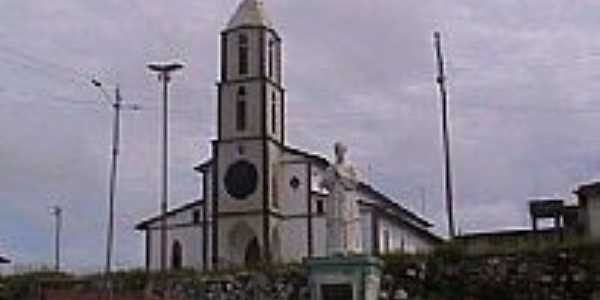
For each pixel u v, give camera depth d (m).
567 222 53.78
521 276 42.94
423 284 43.81
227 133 80.88
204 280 49.44
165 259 67.25
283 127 82.50
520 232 51.56
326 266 37.91
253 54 81.88
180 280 50.06
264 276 47.88
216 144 81.00
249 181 79.44
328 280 37.78
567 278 42.22
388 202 85.31
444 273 43.84
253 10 83.12
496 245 45.34
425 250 46.50
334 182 39.78
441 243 48.66
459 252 44.34
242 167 79.81
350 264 37.69
